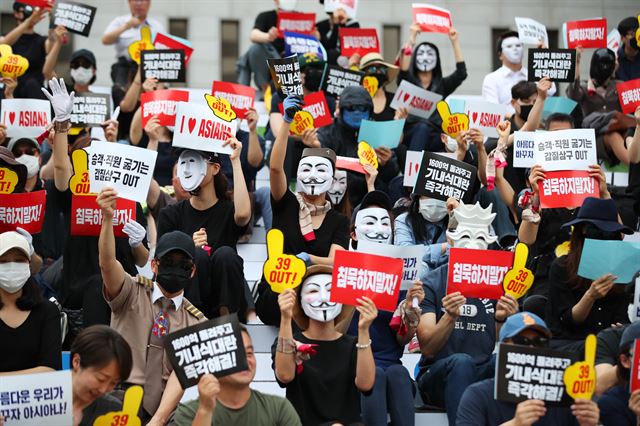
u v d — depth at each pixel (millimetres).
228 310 14477
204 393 10484
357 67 21672
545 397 11031
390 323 13438
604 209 14086
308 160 15250
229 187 18281
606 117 19125
